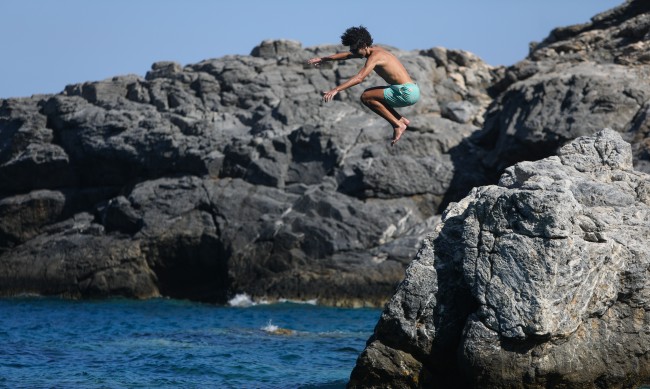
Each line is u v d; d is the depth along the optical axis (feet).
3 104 283.59
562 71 237.66
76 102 271.28
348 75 263.08
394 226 220.23
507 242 79.51
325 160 235.81
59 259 247.70
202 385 102.73
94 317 191.11
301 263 220.64
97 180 264.11
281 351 127.75
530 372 79.46
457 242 85.81
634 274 82.48
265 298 221.05
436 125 244.42
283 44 278.87
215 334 149.18
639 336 83.15
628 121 208.44
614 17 254.47
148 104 267.39
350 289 213.87
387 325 85.81
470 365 80.02
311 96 258.98
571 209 78.84
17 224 262.88
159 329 162.20
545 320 77.51
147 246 238.27
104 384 102.99
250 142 242.99
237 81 267.59
